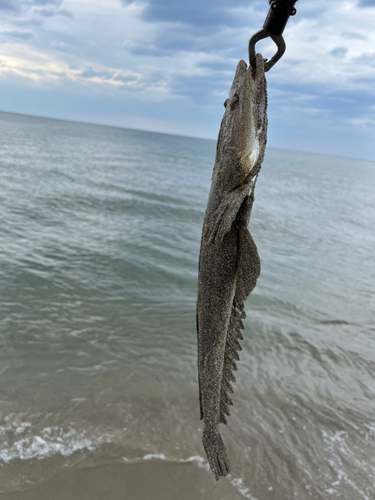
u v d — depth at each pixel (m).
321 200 39.56
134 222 18.95
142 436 5.43
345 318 10.23
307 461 5.38
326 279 13.66
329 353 8.24
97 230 16.34
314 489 4.96
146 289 10.56
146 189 30.12
